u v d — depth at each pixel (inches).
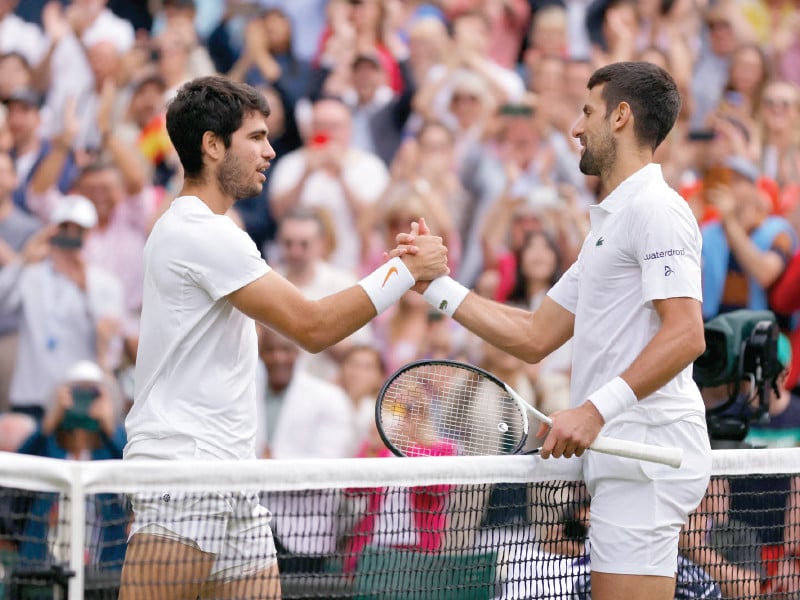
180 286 457.4
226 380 462.6
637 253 448.8
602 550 459.2
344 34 1131.9
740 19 1236.5
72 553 399.2
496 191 1096.8
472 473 458.3
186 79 1096.8
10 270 989.8
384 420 537.3
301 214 1036.5
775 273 1055.0
